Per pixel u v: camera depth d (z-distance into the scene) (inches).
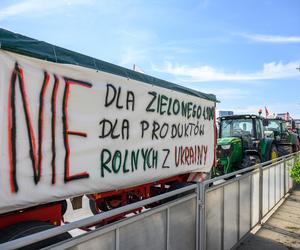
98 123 152.5
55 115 132.4
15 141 117.9
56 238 123.1
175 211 156.9
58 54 134.5
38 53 126.2
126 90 170.1
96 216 110.0
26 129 121.6
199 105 243.8
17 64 120.0
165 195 147.6
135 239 129.5
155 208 142.3
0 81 114.6
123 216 185.3
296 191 436.8
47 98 129.7
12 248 85.0
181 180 239.6
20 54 120.8
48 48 130.5
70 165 138.1
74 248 103.3
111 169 159.3
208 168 256.1
